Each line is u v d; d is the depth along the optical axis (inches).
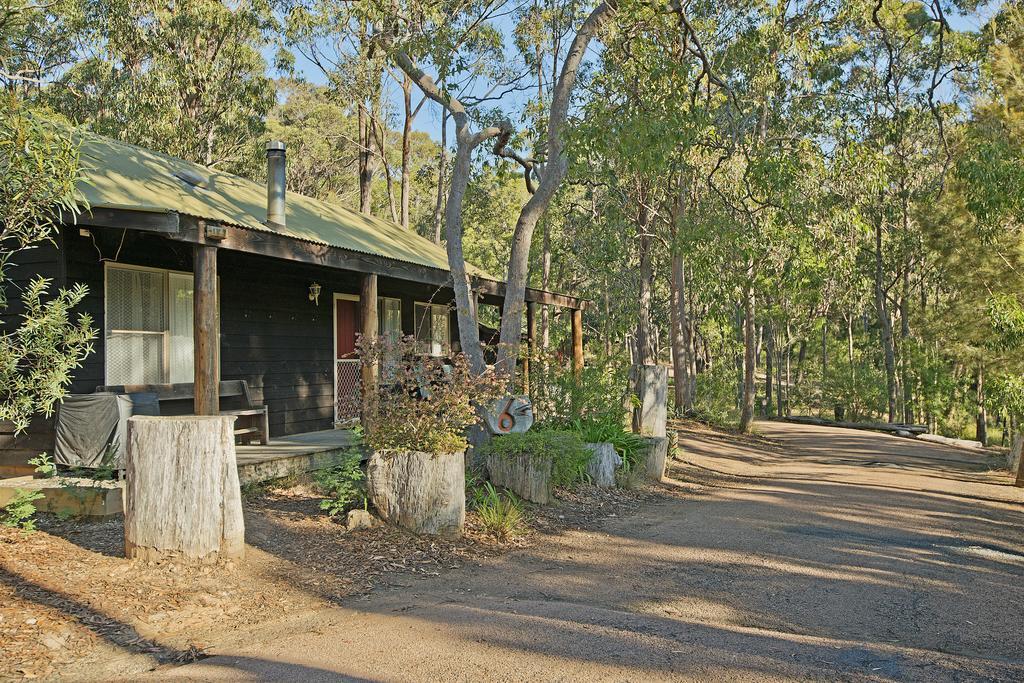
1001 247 622.8
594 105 416.2
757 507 384.5
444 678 152.8
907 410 1425.9
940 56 573.6
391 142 1491.1
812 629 200.5
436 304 633.0
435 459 273.1
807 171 718.5
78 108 886.4
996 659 175.8
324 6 654.5
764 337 1830.7
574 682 150.6
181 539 214.7
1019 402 553.6
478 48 510.3
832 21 684.1
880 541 310.0
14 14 593.0
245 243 326.6
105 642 169.9
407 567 243.0
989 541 318.0
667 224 821.9
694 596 227.3
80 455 275.4
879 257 1252.5
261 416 377.4
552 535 300.7
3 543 225.8
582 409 471.5
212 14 914.1
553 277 1184.8
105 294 343.0
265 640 175.9
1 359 235.6
